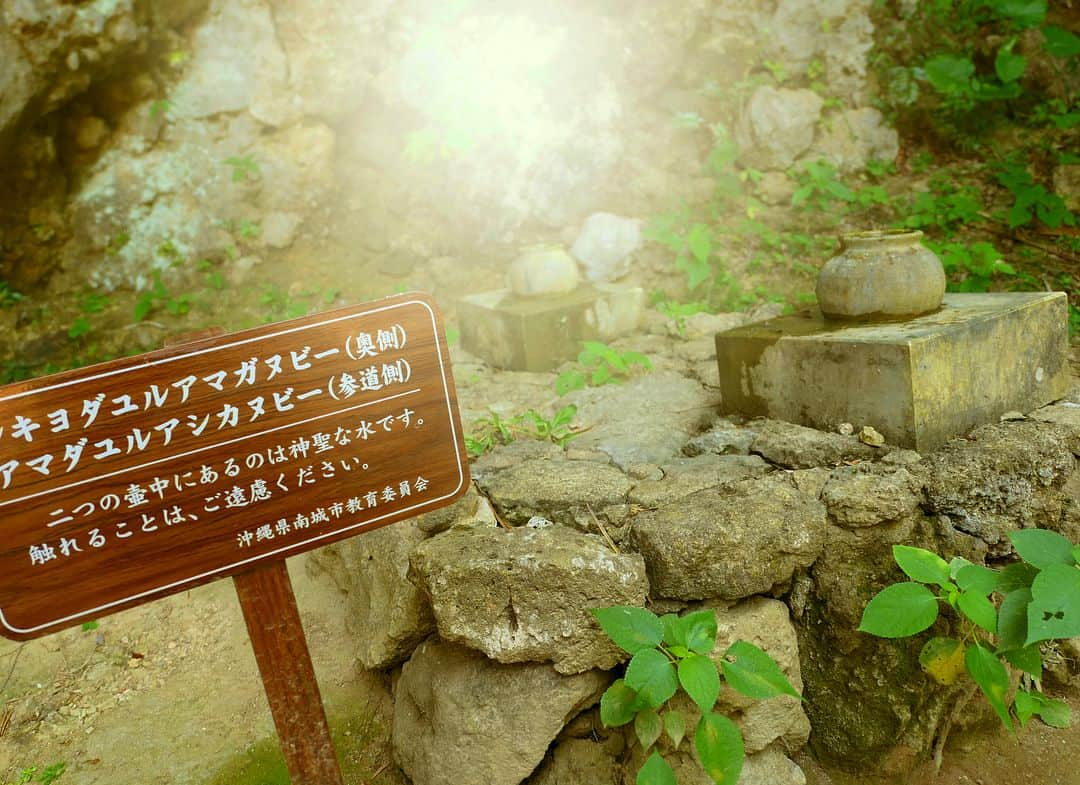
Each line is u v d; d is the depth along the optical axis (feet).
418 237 19.49
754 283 16.85
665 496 8.75
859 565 8.30
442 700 7.89
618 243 17.54
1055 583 6.74
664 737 7.73
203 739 8.80
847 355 9.21
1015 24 18.49
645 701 7.32
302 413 6.24
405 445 6.68
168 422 5.82
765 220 18.30
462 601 7.63
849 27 19.56
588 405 12.25
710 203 18.57
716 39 19.65
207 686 9.41
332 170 20.08
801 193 17.62
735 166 19.29
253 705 9.14
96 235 18.81
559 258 14.90
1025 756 8.41
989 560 8.57
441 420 6.80
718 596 8.00
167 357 5.75
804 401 9.89
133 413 5.71
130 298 18.75
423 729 8.09
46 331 17.70
